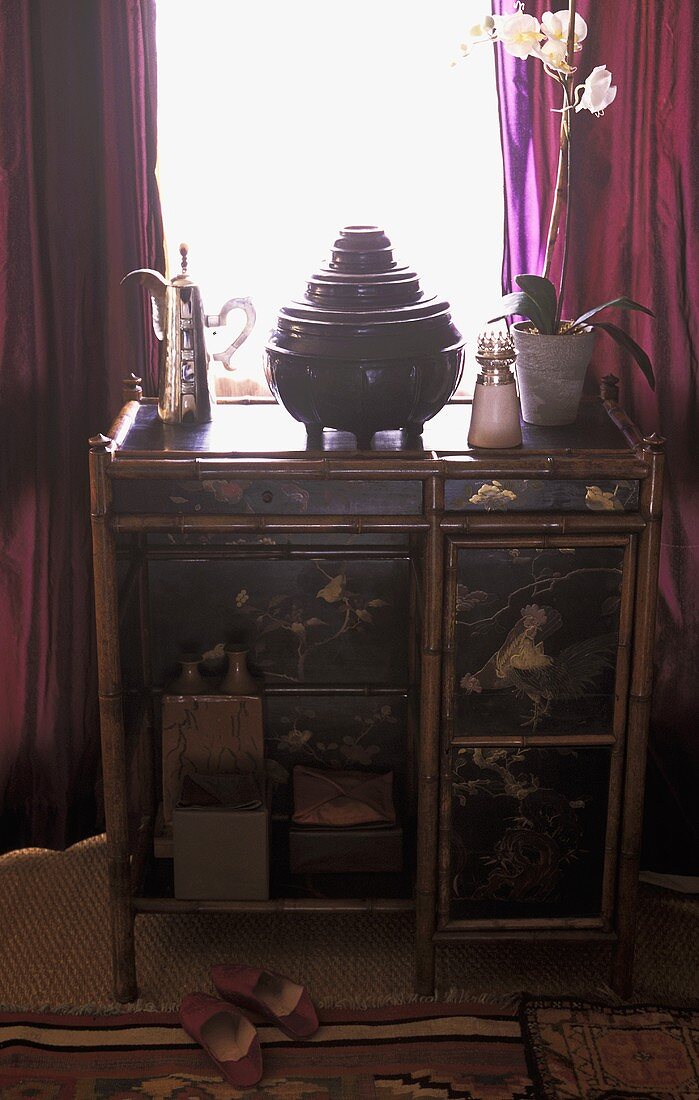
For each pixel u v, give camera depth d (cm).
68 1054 193
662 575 231
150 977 212
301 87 219
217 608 227
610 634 189
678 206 212
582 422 203
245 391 238
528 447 187
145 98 210
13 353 221
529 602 187
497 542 182
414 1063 192
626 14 205
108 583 186
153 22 206
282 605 227
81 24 208
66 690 238
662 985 211
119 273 220
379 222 227
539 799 198
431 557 183
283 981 204
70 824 245
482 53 216
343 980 212
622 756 195
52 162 213
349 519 183
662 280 216
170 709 220
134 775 247
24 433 226
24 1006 203
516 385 186
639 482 182
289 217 227
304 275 230
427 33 215
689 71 205
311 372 184
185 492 185
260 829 203
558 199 197
